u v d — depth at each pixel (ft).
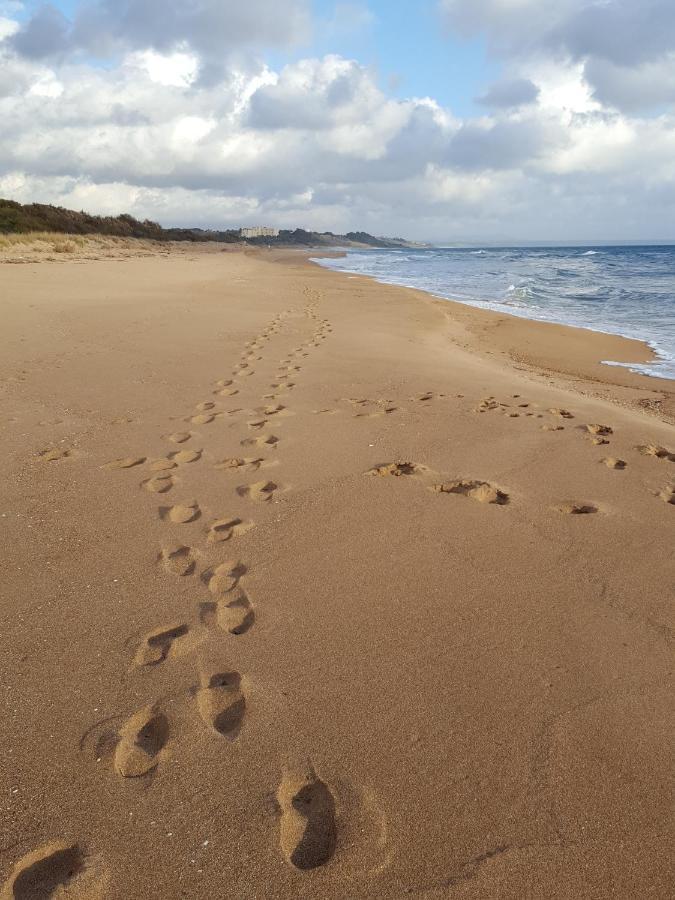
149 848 4.42
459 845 4.46
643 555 8.62
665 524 9.59
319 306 40.81
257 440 13.26
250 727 5.54
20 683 6.06
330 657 6.48
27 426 13.85
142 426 14.06
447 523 9.52
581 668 6.34
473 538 9.05
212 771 5.07
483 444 13.23
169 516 9.69
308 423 14.55
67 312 30.94
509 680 6.15
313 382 18.75
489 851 4.42
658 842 4.51
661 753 5.29
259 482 11.05
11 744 5.32
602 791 4.91
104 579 7.91
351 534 9.15
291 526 9.40
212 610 7.29
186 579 7.95
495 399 17.30
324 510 9.94
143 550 8.64
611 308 48.62
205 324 29.37
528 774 5.06
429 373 20.56
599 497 10.61
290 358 22.31
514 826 4.61
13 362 19.92
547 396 18.07
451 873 4.25
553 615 7.22
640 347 31.55
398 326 33.32
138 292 42.04
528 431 14.23
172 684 6.07
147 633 6.85
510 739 5.41
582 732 5.50
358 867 4.30
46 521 9.44
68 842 4.46
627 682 6.15
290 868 4.28
